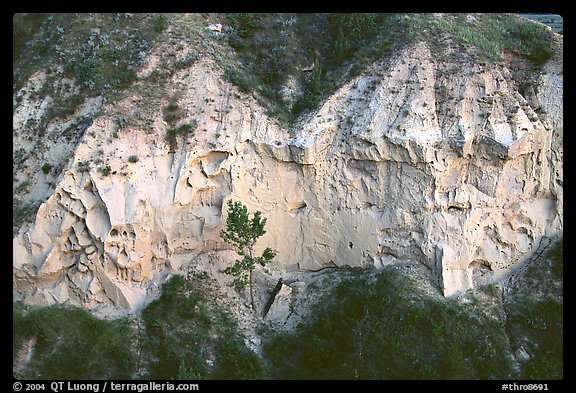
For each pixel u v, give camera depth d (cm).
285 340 2727
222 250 2966
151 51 3053
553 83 3039
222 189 2945
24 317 2620
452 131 2852
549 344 2673
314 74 3086
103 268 2784
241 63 3161
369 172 2931
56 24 3256
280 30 3303
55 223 2745
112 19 3203
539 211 2994
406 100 2928
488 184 2895
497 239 2928
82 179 2752
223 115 2958
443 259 2822
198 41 3127
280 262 3016
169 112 2938
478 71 2942
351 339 2662
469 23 3189
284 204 2988
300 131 2931
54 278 2784
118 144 2841
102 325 2686
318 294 2892
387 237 2941
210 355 2658
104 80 3002
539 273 2867
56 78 3067
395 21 3158
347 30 3272
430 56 3000
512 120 2883
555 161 2992
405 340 2630
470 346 2645
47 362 2531
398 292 2766
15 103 3030
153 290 2869
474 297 2814
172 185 2864
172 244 2911
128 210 2767
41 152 2922
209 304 2817
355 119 2953
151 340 2680
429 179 2853
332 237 2981
